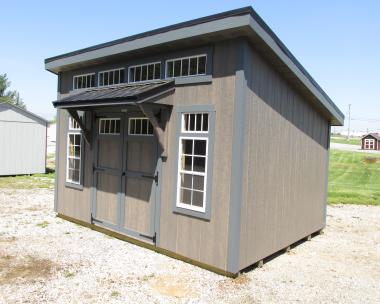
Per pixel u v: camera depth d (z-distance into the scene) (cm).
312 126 753
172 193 594
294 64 586
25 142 1644
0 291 455
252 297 467
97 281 497
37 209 954
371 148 4575
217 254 534
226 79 521
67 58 767
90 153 767
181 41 547
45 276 508
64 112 852
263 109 561
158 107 592
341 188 1661
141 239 650
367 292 506
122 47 635
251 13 463
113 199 712
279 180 627
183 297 458
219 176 530
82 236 709
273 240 620
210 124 539
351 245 748
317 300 471
